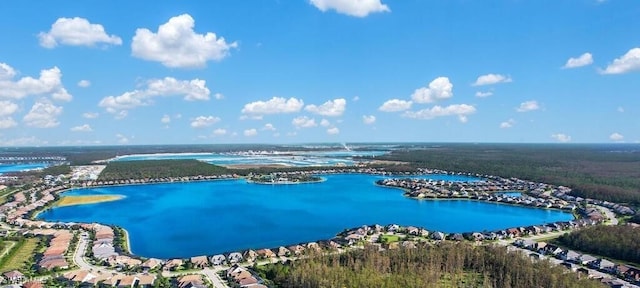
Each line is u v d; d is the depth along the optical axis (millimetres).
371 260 179500
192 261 195375
